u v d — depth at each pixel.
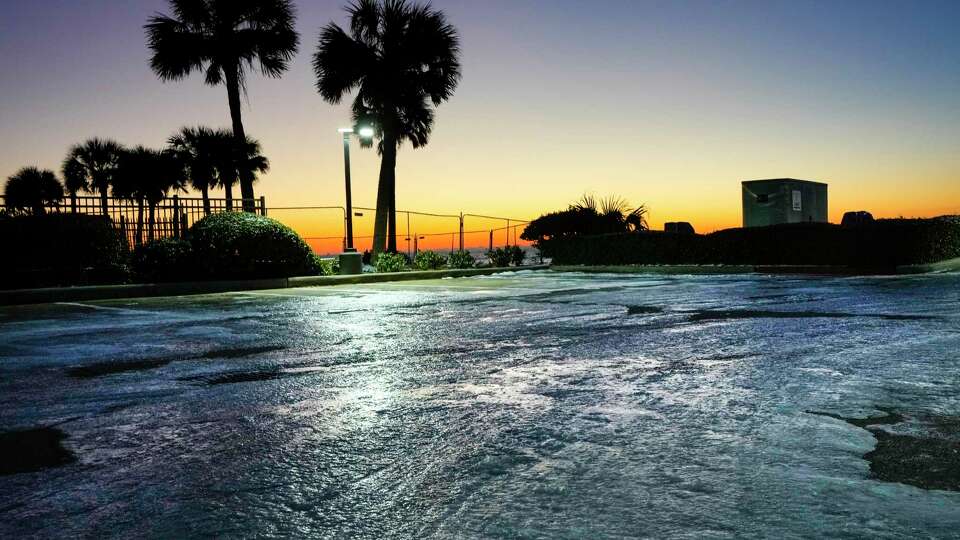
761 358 6.53
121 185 40.91
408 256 30.41
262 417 4.78
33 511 3.14
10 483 3.52
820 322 9.03
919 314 9.61
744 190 27.27
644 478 3.38
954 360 6.22
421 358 7.02
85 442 4.24
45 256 16.81
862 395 4.95
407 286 18.61
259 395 5.47
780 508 2.97
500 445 3.99
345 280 20.53
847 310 10.35
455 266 26.89
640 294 14.45
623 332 8.58
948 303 10.88
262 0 28.12
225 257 18.94
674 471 3.47
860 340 7.45
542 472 3.52
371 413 4.82
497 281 20.52
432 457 3.81
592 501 3.12
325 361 6.96
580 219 37.72
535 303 12.77
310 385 5.81
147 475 3.62
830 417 4.39
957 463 3.50
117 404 5.23
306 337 8.72
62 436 4.38
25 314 12.39
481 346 7.70
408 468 3.64
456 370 6.33
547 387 5.50
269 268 19.83
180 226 20.94
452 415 4.71
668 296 13.77
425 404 5.05
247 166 29.11
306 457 3.87
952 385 5.23
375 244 29.22
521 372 6.14
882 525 2.78
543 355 7.00
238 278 19.33
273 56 29.25
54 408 5.12
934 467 3.45
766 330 8.44
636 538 2.72
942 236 20.81
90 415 4.91
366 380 5.97
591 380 5.72
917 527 2.76
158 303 14.25
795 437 3.98
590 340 7.96
